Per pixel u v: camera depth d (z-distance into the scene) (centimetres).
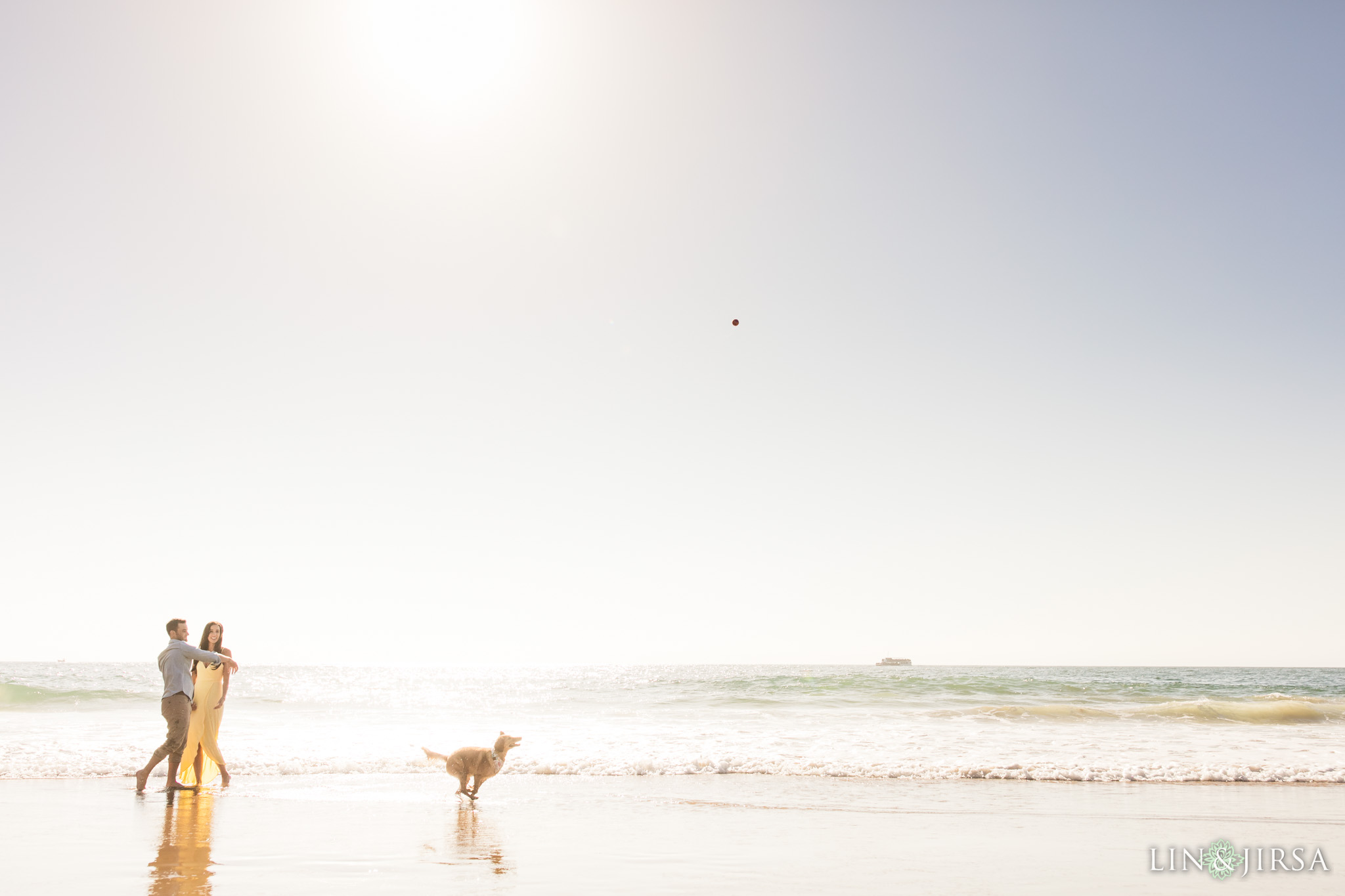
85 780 922
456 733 1434
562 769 1032
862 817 732
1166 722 1798
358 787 895
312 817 712
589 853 578
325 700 2594
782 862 554
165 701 838
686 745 1276
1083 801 831
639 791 886
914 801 826
